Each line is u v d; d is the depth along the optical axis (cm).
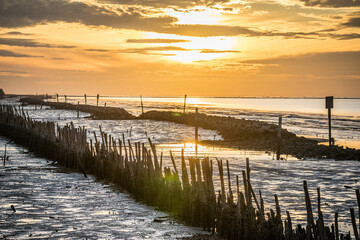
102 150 1933
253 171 2200
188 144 3791
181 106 17225
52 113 9169
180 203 1235
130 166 1596
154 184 1381
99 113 8338
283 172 2178
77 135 2155
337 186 1802
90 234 1077
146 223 1182
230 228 1013
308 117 9406
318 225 882
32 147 2955
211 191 1132
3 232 1088
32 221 1194
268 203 1459
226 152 3191
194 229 1127
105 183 1772
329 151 3100
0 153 2812
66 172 2059
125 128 5378
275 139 3991
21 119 3662
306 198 889
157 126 5741
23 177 1892
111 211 1315
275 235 929
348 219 1262
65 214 1273
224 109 14438
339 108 17588
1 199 1456
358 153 2917
